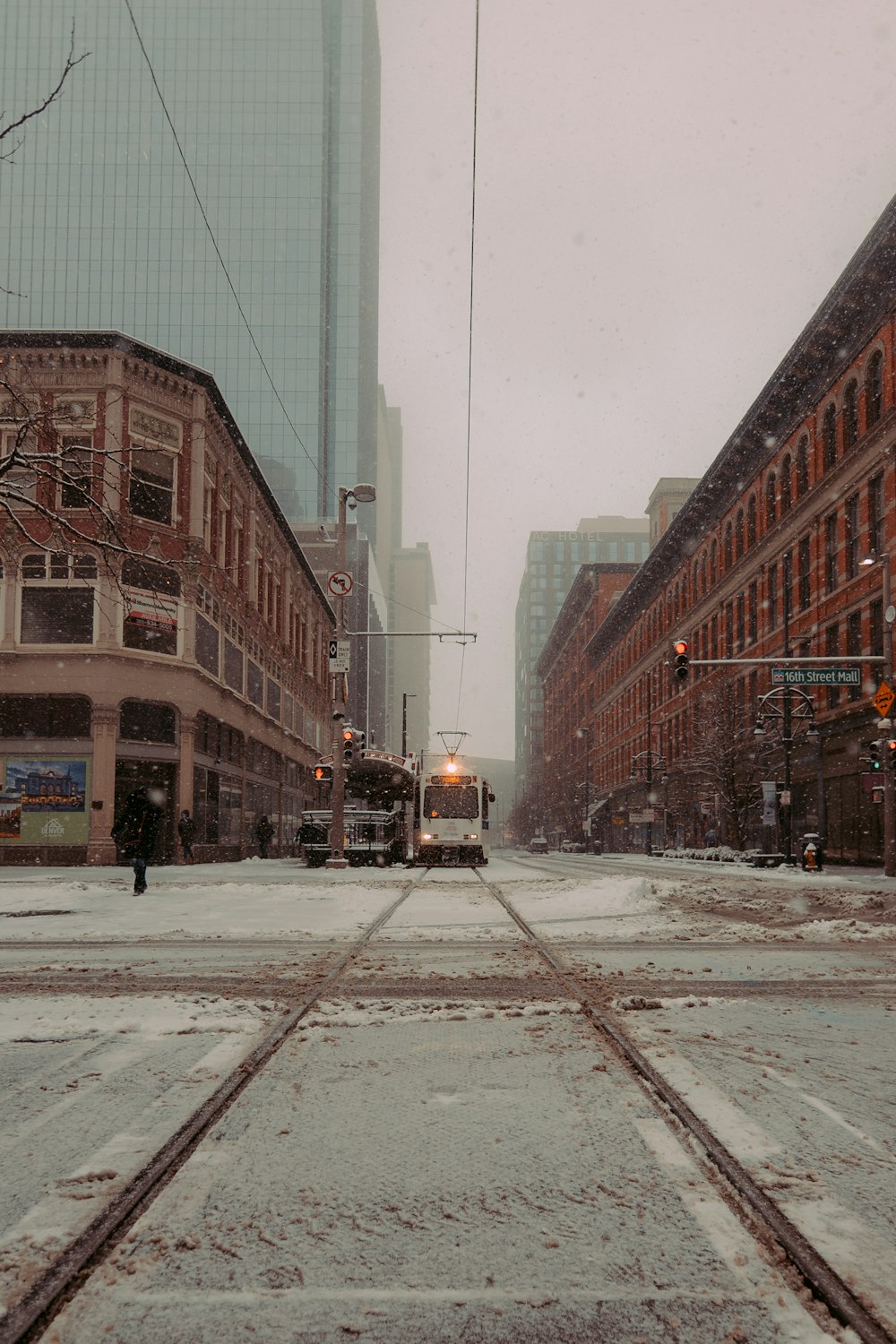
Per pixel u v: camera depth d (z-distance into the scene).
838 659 25.58
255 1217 3.28
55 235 120.75
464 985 7.75
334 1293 2.78
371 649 136.62
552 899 16.50
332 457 132.00
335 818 27.92
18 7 122.31
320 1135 4.11
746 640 47.38
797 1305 2.71
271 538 47.09
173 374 32.72
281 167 126.00
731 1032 6.03
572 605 102.94
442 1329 2.60
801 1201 3.37
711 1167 3.72
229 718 38.38
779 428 43.00
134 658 31.41
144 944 10.56
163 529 32.19
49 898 17.05
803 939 11.03
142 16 125.94
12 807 30.78
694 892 19.28
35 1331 2.58
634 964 9.01
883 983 7.96
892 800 26.28
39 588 31.03
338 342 134.25
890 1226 3.17
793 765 40.91
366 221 148.25
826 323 35.22
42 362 31.00
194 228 123.38
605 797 85.38
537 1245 3.08
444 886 20.34
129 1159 3.74
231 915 13.84
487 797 35.22
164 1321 2.63
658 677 66.06
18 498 12.29
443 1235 3.15
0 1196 3.41
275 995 7.28
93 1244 3.03
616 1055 5.44
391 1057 5.39
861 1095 4.67
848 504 36.16
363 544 130.88
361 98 139.88
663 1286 2.82
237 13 127.50
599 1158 3.83
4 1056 5.36
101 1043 5.64
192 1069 5.05
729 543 50.97
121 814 17.89
